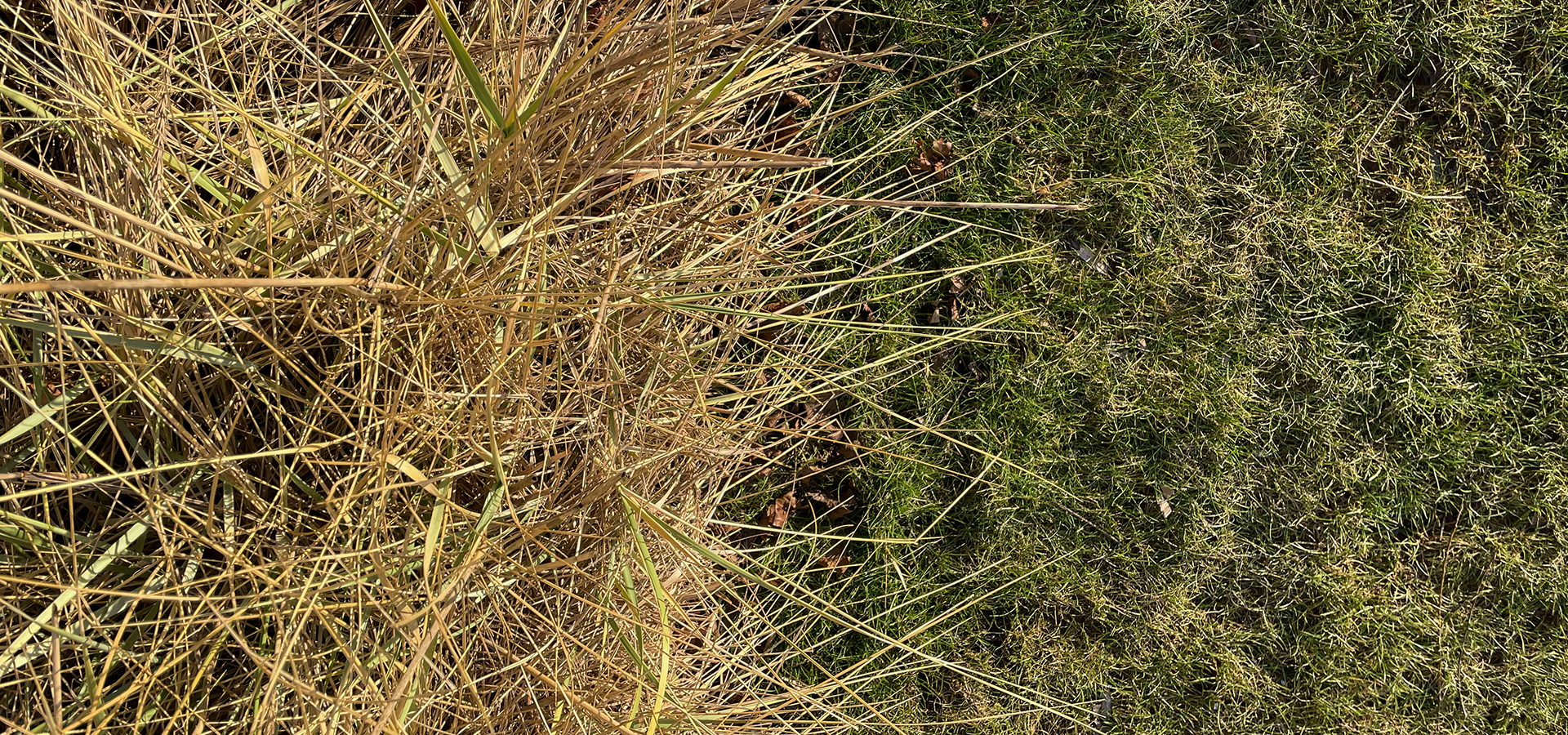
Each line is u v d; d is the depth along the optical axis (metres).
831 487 2.14
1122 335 2.15
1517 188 2.14
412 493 1.47
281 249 1.33
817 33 2.10
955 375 2.14
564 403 1.57
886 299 2.11
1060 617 2.19
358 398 1.30
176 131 1.41
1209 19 2.13
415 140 1.49
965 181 2.12
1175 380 2.14
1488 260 2.17
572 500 1.63
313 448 1.26
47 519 1.25
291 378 1.42
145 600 1.37
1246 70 2.14
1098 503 2.17
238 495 1.43
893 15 2.09
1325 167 2.15
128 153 1.29
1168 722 2.19
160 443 1.36
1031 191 2.12
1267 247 2.16
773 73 1.73
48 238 1.04
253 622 1.44
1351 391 2.17
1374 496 2.18
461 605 1.52
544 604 1.66
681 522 1.74
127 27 1.53
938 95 2.11
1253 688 2.18
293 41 1.41
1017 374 2.13
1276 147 2.15
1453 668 2.19
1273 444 2.18
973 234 2.12
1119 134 2.12
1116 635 2.18
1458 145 2.16
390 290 1.29
